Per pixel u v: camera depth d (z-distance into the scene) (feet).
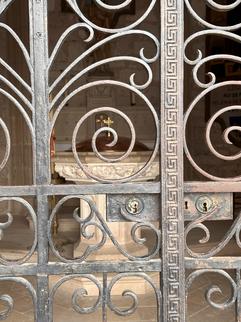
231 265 6.27
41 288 6.10
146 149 13.08
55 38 24.54
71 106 24.62
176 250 6.16
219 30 6.14
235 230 6.26
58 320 10.65
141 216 6.20
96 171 12.21
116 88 25.02
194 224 6.21
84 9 23.86
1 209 23.53
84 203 13.91
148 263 6.20
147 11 6.07
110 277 12.21
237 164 25.07
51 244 6.13
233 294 6.27
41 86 6.06
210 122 6.12
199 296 12.09
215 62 24.56
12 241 17.79
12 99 6.05
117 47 24.91
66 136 24.59
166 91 6.10
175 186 6.13
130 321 10.57
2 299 6.02
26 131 23.99
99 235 13.62
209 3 6.15
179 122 6.12
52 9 24.47
